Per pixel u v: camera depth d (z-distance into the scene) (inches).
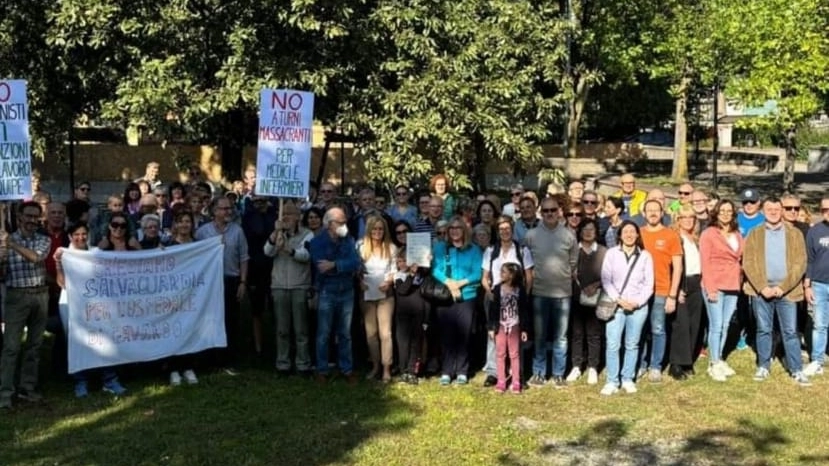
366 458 305.4
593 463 302.7
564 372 412.8
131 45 663.1
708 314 414.0
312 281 406.9
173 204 479.8
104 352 379.6
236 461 303.0
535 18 732.7
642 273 386.0
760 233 403.9
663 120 1823.3
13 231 436.8
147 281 389.7
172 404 365.4
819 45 798.5
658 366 405.7
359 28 647.1
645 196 462.9
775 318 434.3
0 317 398.3
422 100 645.3
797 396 379.2
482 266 403.2
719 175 1418.6
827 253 407.2
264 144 397.4
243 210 487.8
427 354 417.7
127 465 299.1
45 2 705.6
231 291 416.8
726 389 390.3
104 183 1194.0
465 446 317.7
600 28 1243.8
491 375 402.0
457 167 655.1
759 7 851.4
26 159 366.0
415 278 400.5
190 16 634.2
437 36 683.4
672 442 323.0
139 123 660.7
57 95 776.3
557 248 397.4
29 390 368.2
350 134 682.8
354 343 438.6
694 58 1118.4
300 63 629.0
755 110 1259.8
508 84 679.7
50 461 301.3
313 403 368.5
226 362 419.2
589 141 1898.4
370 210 448.1
